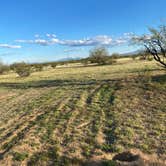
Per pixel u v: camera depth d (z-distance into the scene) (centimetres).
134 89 2072
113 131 1180
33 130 1304
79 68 6544
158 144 1001
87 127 1279
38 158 956
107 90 2245
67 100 2045
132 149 971
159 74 2719
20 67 5684
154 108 1519
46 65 10244
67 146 1050
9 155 1004
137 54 2550
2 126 1455
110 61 7319
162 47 2322
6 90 3322
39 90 2917
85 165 872
